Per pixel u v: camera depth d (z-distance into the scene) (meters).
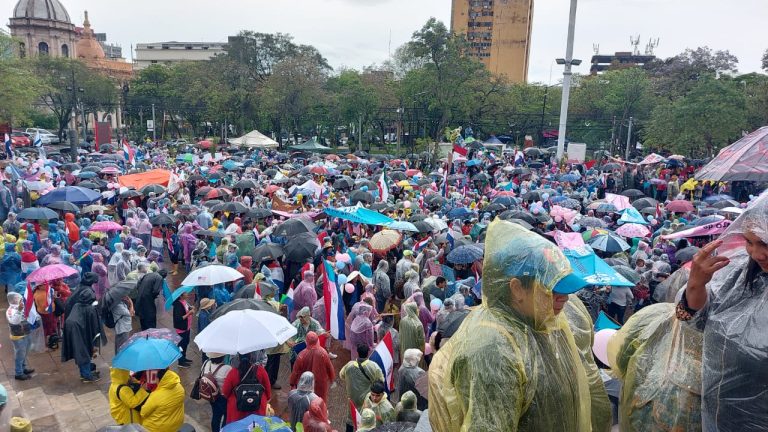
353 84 58.22
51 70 59.06
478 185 31.09
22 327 9.59
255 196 23.27
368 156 49.28
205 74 62.44
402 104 57.84
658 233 16.22
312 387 6.90
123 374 6.33
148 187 20.30
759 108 40.09
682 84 59.06
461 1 119.62
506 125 63.62
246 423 5.71
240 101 59.44
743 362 1.90
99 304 10.59
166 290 11.24
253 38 64.81
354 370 7.35
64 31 89.25
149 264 11.94
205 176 29.06
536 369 2.11
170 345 6.46
